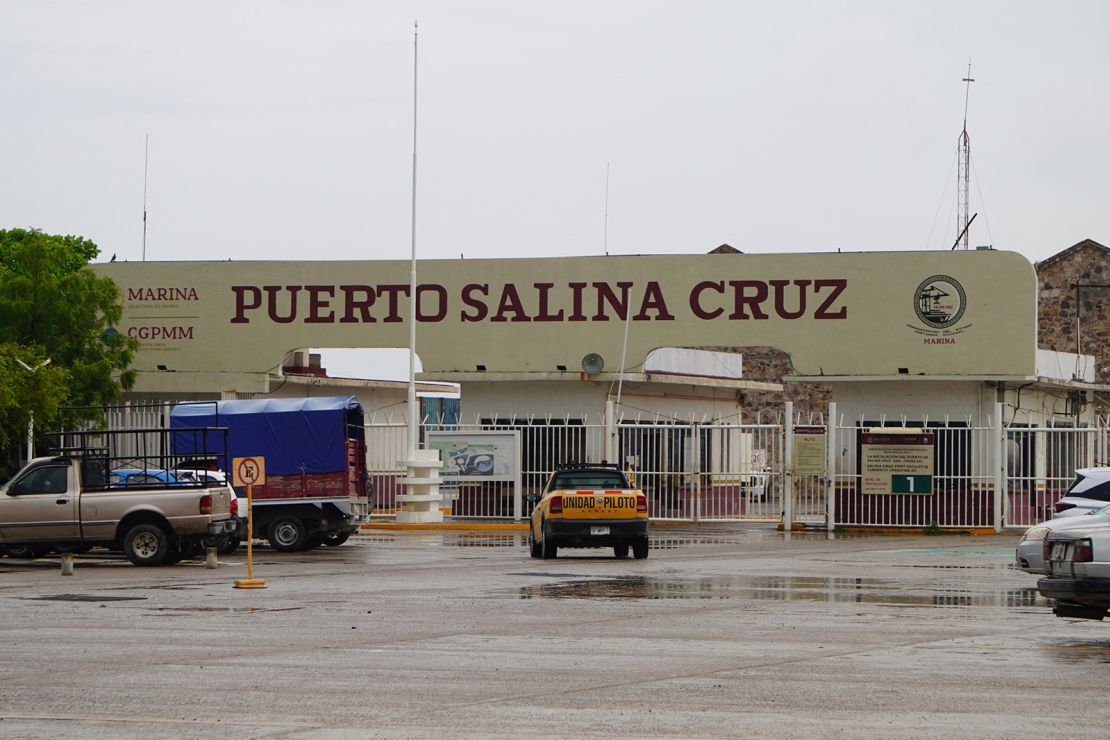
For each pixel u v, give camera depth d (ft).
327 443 110.93
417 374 155.22
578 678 44.55
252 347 157.99
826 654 49.88
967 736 35.81
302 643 52.70
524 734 35.94
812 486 153.69
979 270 144.36
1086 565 53.98
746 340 149.59
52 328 151.53
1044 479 137.49
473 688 42.68
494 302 154.51
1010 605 66.64
